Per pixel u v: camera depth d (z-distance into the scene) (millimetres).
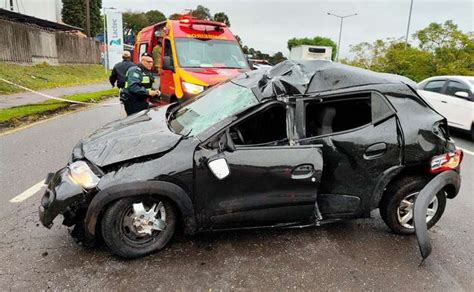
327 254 3545
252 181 3328
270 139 3570
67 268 3135
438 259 3561
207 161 3211
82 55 30781
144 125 3846
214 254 3449
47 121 8922
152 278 3068
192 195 3256
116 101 13633
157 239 3375
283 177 3371
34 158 5855
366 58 25828
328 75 3713
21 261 3193
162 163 3158
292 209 3496
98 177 3107
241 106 3561
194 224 3354
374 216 4430
